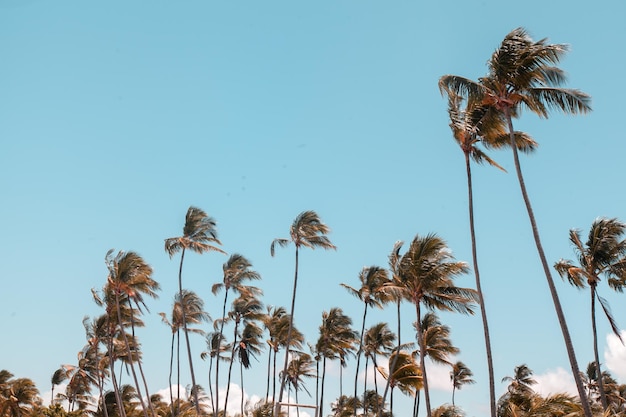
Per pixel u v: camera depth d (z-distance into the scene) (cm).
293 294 5372
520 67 2823
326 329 6494
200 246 5516
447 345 4447
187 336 5700
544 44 2809
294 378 7581
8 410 6006
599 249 3988
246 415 5841
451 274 3444
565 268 4162
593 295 4069
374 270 5575
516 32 2878
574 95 2769
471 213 3192
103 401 5700
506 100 2917
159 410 7138
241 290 6241
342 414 7125
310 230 5334
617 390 7469
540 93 2856
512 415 2986
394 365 4628
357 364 5628
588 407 2545
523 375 7019
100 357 6700
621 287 4028
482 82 2988
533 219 2775
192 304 6712
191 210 5669
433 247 3519
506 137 3250
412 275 3544
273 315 7312
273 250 5412
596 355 4025
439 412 3784
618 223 3981
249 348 6981
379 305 5603
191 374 5631
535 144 3238
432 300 3581
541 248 2739
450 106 3341
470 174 3266
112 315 5938
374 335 6281
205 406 8062
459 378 7844
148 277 5400
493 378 2941
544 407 2797
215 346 7231
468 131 3194
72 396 7162
